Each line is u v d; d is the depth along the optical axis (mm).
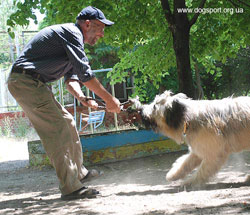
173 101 5000
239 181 5188
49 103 4293
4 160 10750
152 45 10523
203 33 9797
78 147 4766
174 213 3311
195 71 15469
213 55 10078
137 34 8867
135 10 8578
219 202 3604
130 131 8422
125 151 8320
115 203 4016
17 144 14836
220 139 4801
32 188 6051
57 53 4324
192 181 4883
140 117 5191
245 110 4855
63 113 4711
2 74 24672
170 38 10047
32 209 4059
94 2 7992
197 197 4020
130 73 17359
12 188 6207
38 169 8367
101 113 12992
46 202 4465
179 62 8352
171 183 5457
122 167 7637
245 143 4883
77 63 4207
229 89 17938
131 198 4293
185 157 5387
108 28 8359
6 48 28031
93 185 5801
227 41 9906
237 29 8891
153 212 3414
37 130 4352
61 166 4340
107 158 8141
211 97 18578
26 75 4227
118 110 4566
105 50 17375
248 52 16891
